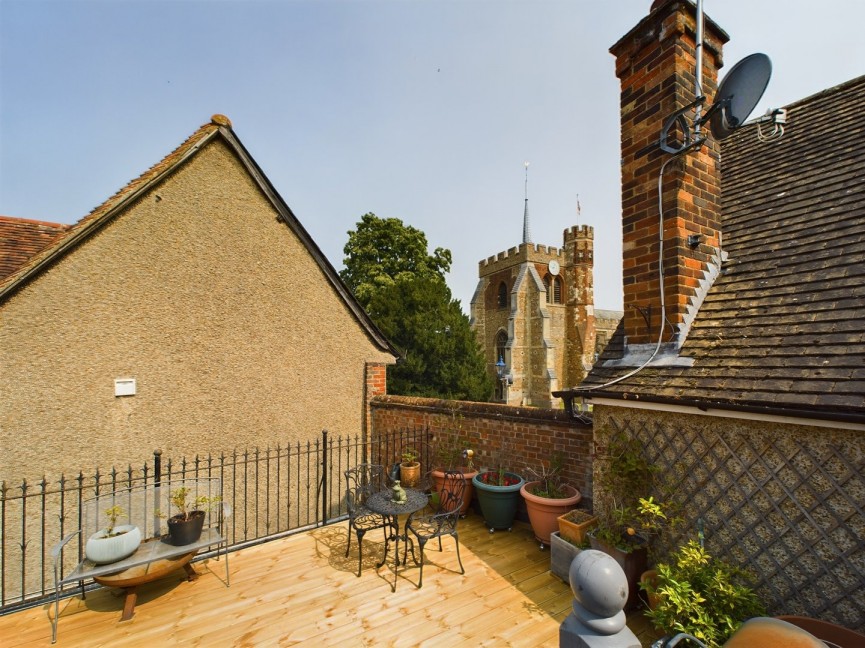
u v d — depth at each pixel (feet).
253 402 21.15
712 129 12.82
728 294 12.91
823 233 12.33
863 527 8.11
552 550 13.78
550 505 14.83
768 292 12.00
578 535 13.07
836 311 10.05
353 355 25.21
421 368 69.26
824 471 8.67
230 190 21.09
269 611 12.00
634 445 12.25
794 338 10.24
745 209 15.79
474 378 72.28
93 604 12.46
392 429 24.16
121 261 17.71
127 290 17.80
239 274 21.09
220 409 20.08
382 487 20.06
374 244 79.30
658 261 13.34
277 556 15.30
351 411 24.88
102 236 17.30
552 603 12.26
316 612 11.93
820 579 8.68
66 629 11.30
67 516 15.99
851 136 14.94
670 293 12.87
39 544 15.47
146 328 18.21
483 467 19.60
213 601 12.52
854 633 7.59
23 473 15.33
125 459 17.44
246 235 21.48
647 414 12.11
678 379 11.46
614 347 15.24
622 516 11.69
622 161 14.90
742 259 13.80
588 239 113.91
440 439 21.45
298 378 22.84
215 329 20.16
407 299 72.43
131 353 17.78
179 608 12.19
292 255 23.11
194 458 19.19
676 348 12.47
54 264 16.21
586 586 5.74
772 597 9.37
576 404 16.48
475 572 13.99
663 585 9.59
